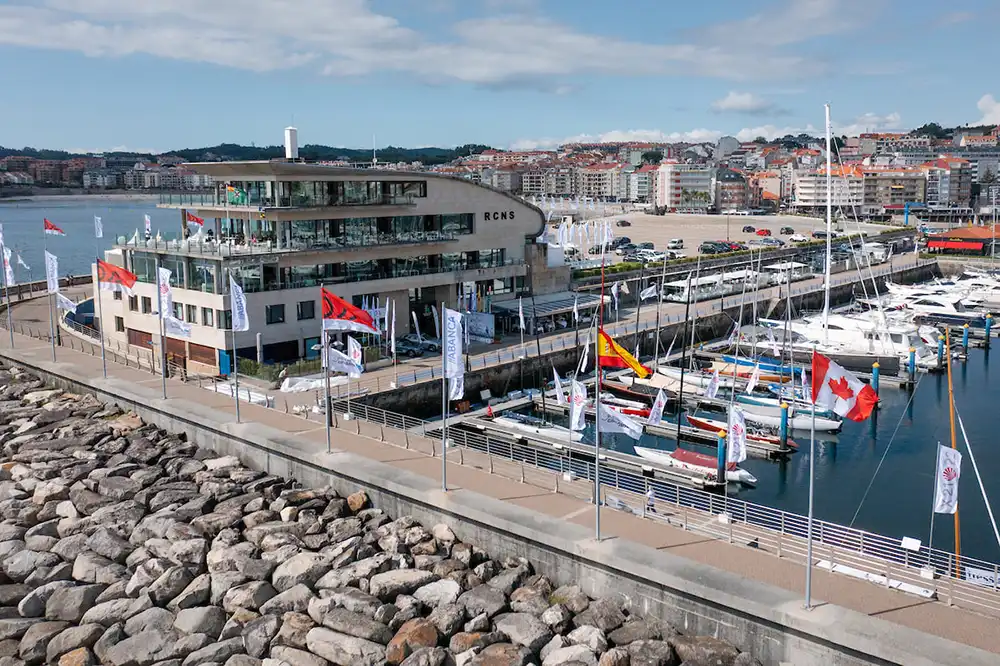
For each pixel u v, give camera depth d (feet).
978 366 333.21
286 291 269.85
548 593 131.95
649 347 333.62
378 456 174.40
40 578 146.30
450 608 126.11
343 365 187.32
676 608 120.47
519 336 320.50
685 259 495.00
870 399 117.91
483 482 159.33
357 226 301.63
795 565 124.88
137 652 124.57
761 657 112.78
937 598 115.85
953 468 125.90
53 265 267.80
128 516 168.25
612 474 210.38
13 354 282.15
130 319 299.38
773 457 230.48
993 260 567.59
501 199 345.10
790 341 295.89
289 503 165.48
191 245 276.62
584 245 562.66
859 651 103.45
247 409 211.82
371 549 146.30
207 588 139.74
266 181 280.72
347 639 120.67
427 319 325.21
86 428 218.38
